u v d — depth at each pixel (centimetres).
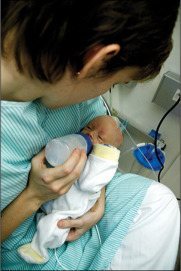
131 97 118
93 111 96
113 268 67
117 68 43
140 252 68
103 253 68
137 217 76
